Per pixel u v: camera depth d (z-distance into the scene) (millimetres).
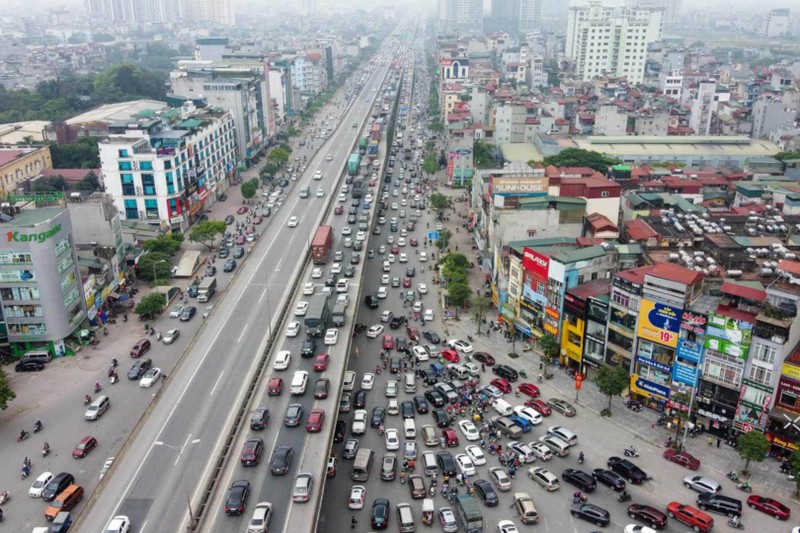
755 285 110500
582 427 109188
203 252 188375
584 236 157875
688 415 103875
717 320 100375
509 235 155500
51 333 130000
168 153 195875
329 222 195750
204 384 104500
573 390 119875
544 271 127688
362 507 90375
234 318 128875
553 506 91625
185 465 84938
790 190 181875
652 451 102875
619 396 117125
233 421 93750
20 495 93188
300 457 85500
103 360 130625
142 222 195625
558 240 146875
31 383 122562
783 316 95500
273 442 88875
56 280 128250
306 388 102438
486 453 103250
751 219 158375
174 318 148875
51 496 91500
